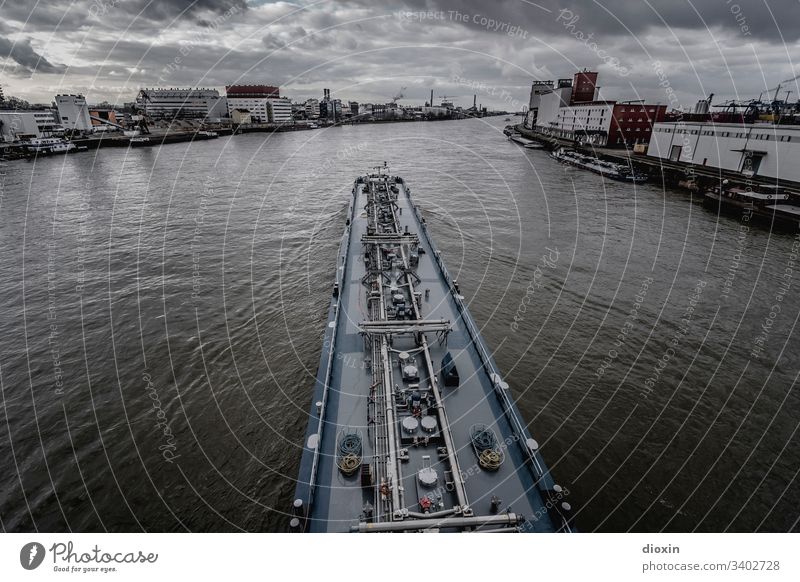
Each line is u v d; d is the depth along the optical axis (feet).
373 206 143.23
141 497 61.00
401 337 67.72
